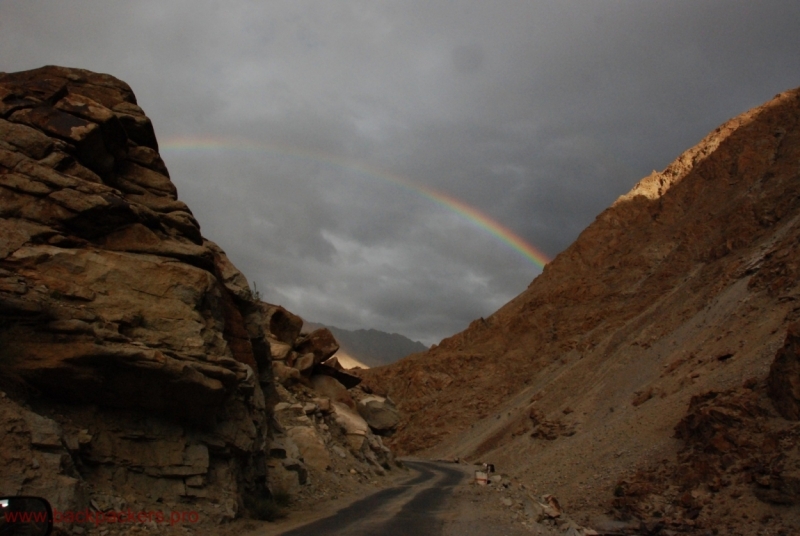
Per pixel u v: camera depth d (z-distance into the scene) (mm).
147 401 12289
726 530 26219
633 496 33844
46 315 10867
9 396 10078
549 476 47000
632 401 53375
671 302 78688
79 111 14133
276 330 38625
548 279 126812
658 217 118312
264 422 18312
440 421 103500
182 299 13375
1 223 11758
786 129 107688
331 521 15156
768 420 31250
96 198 12922
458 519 16250
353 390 51250
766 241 72750
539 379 96125
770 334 42969
